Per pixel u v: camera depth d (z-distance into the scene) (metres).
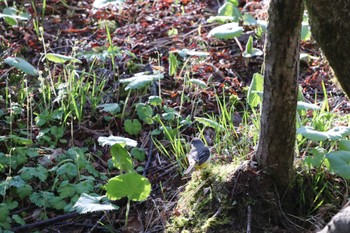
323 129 3.15
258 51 3.66
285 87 2.69
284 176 2.85
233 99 3.51
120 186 2.81
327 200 2.93
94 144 3.34
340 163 2.80
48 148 3.25
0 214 2.95
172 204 2.98
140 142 3.35
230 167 2.94
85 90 3.50
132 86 3.27
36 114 3.38
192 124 3.42
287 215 2.85
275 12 2.61
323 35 2.38
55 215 3.05
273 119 2.74
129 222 2.97
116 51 3.68
